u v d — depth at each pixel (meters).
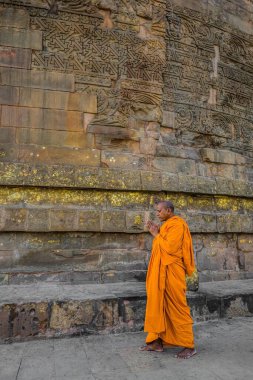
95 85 6.79
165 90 7.64
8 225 5.84
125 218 6.49
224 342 4.81
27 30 6.49
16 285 5.79
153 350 4.46
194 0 8.30
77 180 6.29
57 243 6.14
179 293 4.35
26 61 6.41
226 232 7.57
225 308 5.93
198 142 8.06
